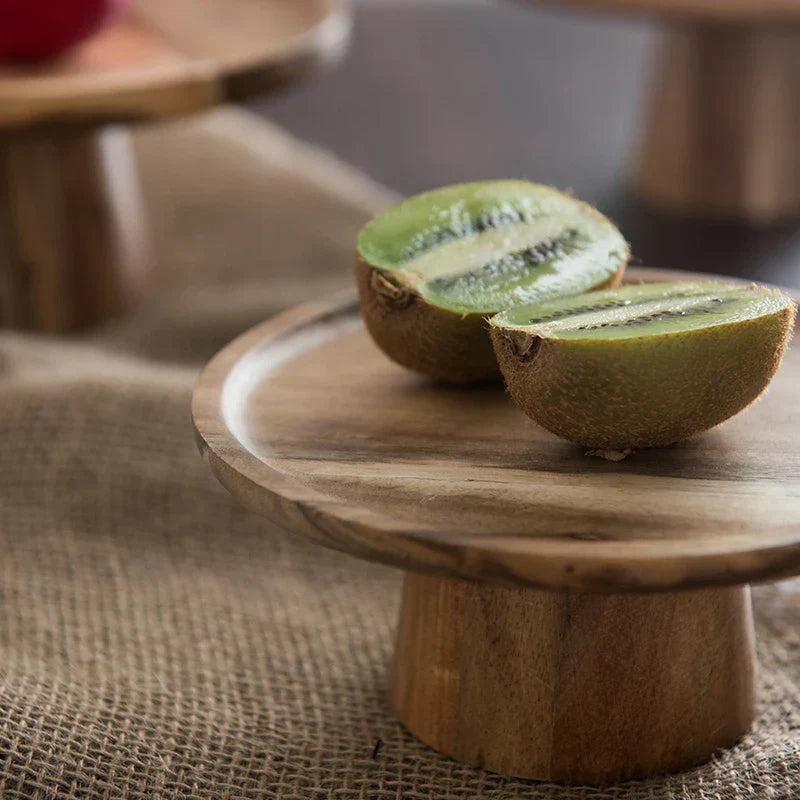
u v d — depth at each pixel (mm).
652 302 669
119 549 804
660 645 681
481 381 707
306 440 676
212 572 799
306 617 773
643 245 1438
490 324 662
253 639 760
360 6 2277
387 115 1826
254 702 732
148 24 986
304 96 1893
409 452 670
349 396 701
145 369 902
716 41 1447
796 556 624
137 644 756
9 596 775
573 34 2156
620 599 675
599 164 1661
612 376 644
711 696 693
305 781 702
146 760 701
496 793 689
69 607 773
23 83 881
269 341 725
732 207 1502
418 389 706
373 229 698
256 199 1194
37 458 819
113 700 724
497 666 687
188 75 887
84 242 1007
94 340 1001
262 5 1030
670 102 1503
